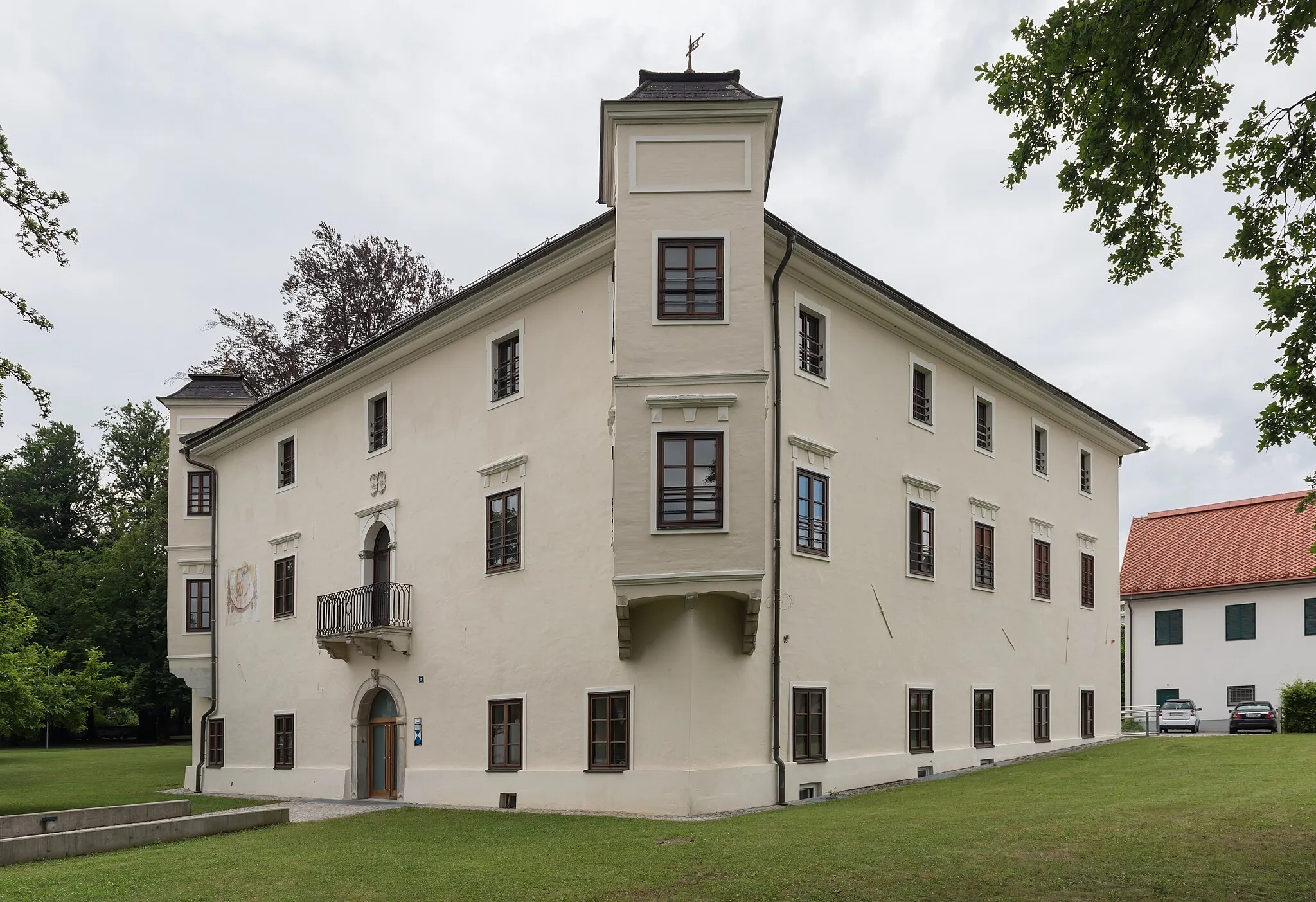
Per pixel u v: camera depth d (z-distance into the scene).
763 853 13.31
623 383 18.41
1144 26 11.21
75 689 40.28
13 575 35.09
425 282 45.00
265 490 30.34
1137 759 24.45
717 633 18.72
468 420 23.34
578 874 12.57
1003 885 11.22
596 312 20.67
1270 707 39.09
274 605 29.22
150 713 63.81
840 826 15.41
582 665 19.95
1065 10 11.75
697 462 18.25
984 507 26.97
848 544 21.81
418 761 23.34
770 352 20.20
